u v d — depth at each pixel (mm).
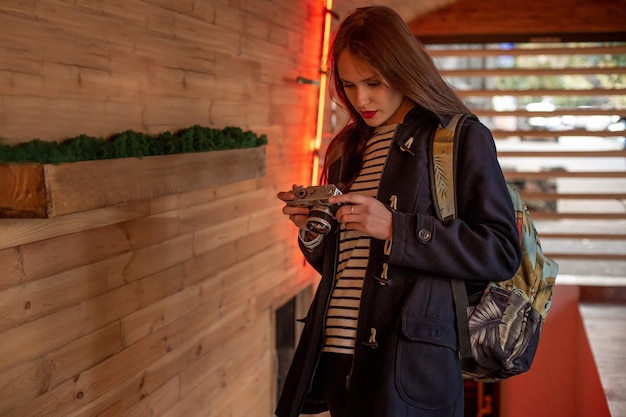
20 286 1694
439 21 5031
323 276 1758
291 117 3578
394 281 1630
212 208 2725
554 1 4898
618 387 3146
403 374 1570
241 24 2898
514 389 5043
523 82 9461
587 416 4250
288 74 3494
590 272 5227
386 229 1570
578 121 8750
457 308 1619
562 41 4973
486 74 5031
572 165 7219
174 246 2438
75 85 1875
